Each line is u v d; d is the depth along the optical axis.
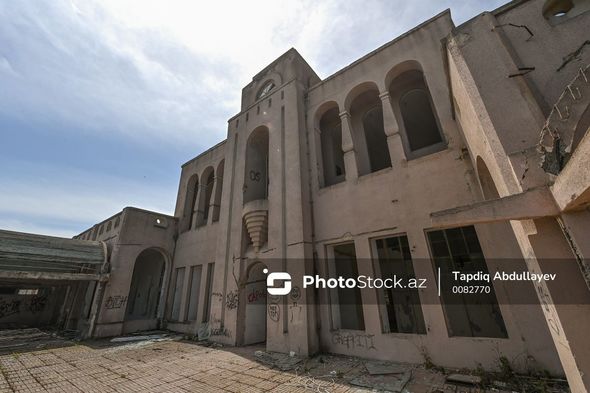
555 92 4.18
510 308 6.15
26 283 17.22
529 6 4.94
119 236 15.18
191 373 7.25
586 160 2.56
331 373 6.78
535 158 3.66
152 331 15.02
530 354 5.72
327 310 9.16
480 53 5.00
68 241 14.42
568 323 3.13
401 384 5.73
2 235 12.39
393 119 9.48
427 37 9.53
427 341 7.05
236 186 13.70
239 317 11.21
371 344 7.94
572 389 3.35
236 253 12.25
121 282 14.63
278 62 14.84
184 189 19.38
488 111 4.50
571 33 4.43
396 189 8.73
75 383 6.60
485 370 6.09
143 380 6.73
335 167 12.74
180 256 16.95
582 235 3.08
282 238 10.52
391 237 8.77
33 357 9.45
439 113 8.48
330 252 10.01
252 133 14.05
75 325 17.02
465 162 7.68
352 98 11.46
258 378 6.68
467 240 7.83
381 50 10.58
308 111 12.35
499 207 3.56
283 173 11.51
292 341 8.98
